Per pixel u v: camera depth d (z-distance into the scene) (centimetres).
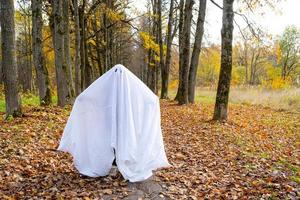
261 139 969
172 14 2495
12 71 1017
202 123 1203
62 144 598
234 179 615
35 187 544
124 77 591
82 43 2103
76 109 589
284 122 1327
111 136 577
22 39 3606
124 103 579
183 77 1889
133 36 3388
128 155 567
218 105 1222
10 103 1033
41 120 1032
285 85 2853
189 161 738
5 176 576
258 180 599
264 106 2012
